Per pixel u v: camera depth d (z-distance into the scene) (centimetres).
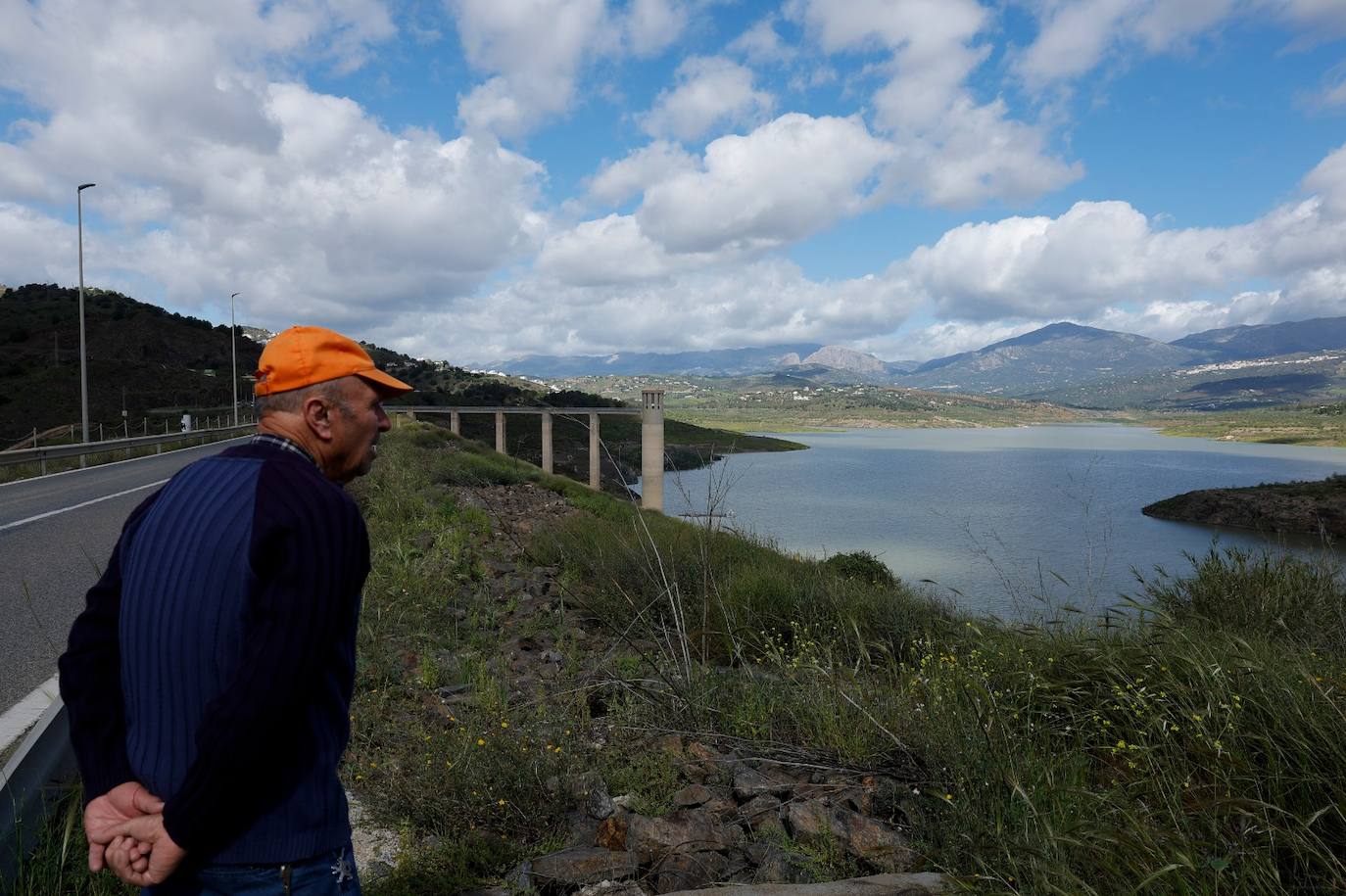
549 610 728
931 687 422
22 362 8819
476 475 1942
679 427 16588
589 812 329
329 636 135
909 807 326
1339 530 5609
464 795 320
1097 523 6738
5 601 713
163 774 133
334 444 159
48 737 269
